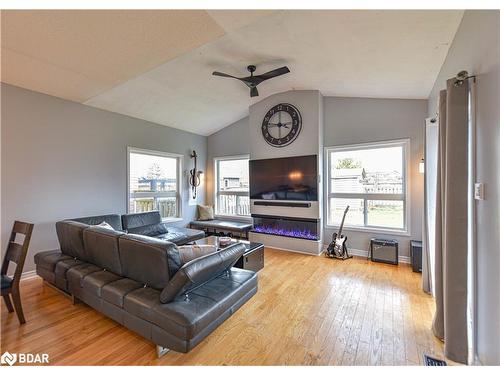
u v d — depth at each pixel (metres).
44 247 3.43
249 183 5.26
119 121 4.44
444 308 1.86
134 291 1.96
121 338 2.02
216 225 5.38
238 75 3.79
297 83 4.15
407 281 3.19
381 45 2.45
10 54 2.36
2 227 3.07
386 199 4.17
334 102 4.55
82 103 3.89
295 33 2.55
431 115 3.34
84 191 3.91
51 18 1.82
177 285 1.71
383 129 4.09
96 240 2.41
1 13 1.74
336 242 4.28
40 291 2.87
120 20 1.87
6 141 3.11
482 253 1.59
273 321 2.28
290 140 4.69
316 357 1.82
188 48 2.29
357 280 3.23
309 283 3.14
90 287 2.22
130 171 4.70
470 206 1.72
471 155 1.69
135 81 3.76
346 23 2.18
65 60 2.49
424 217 2.91
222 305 1.89
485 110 1.51
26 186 3.28
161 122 5.17
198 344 1.85
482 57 1.56
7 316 2.32
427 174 2.86
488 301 1.51
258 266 3.56
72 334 2.06
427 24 2.03
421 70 2.84
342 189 4.57
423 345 1.94
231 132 6.06
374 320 2.29
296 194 4.63
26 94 3.26
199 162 6.20
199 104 4.84
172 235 4.30
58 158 3.60
